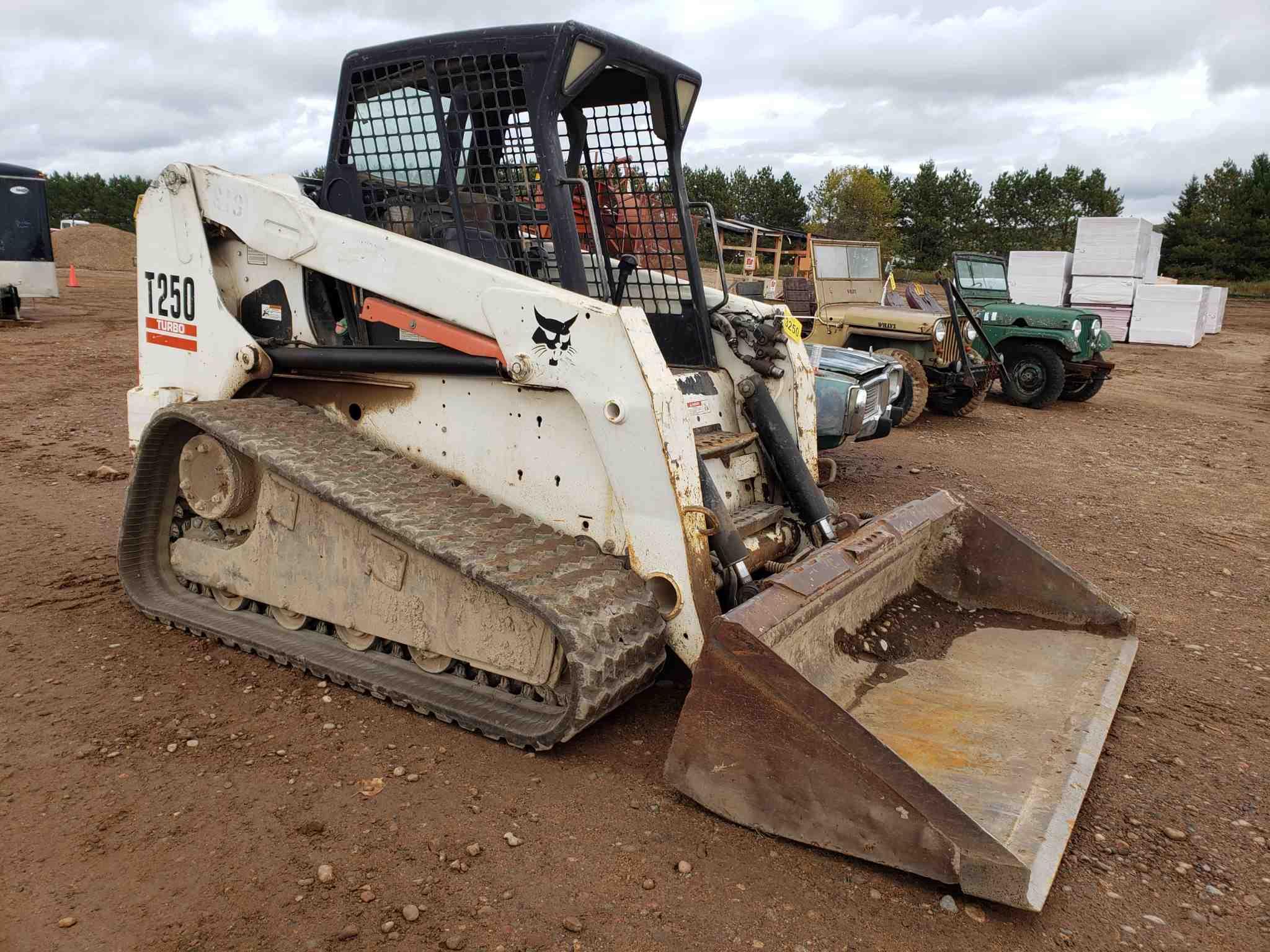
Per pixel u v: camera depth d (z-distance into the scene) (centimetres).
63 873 283
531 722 355
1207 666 462
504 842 301
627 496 356
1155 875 297
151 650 438
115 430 930
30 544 581
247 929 260
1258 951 264
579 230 478
